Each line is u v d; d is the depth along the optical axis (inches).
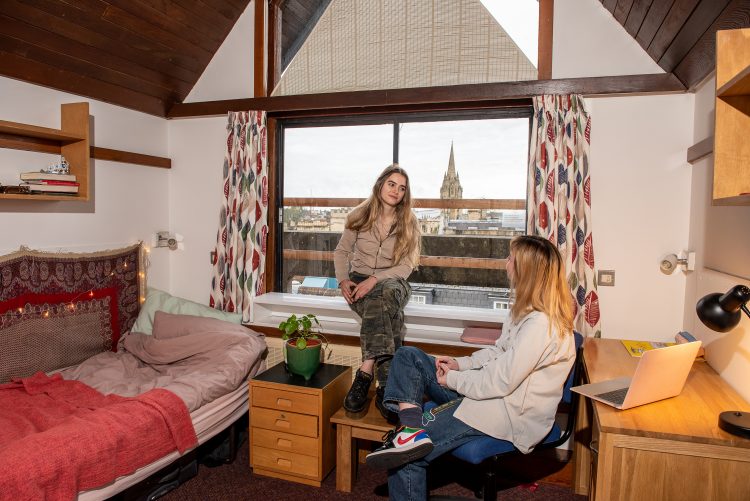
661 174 106.0
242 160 128.7
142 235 133.8
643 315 108.1
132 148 129.6
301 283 136.8
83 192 106.3
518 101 114.1
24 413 84.8
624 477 59.3
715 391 70.1
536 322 72.0
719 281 81.7
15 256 98.7
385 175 106.0
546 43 110.7
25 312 100.1
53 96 107.9
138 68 120.7
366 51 125.5
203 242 139.9
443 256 125.5
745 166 61.9
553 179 106.9
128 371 107.6
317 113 128.6
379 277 104.9
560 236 107.2
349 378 111.3
